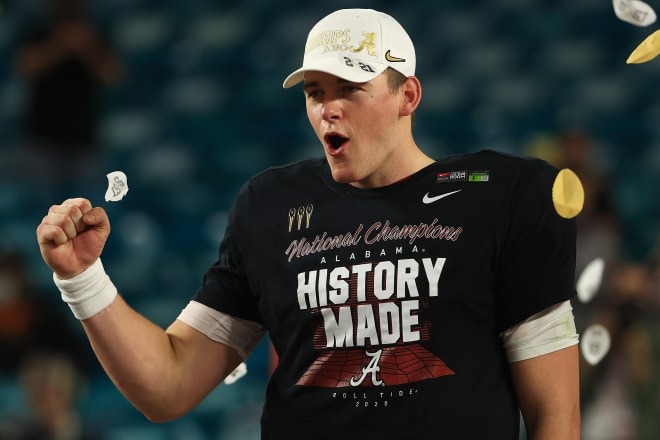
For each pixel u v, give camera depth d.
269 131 33.50
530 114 33.25
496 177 8.20
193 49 37.25
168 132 34.09
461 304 7.91
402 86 8.29
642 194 30.12
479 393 7.84
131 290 28.05
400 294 7.93
